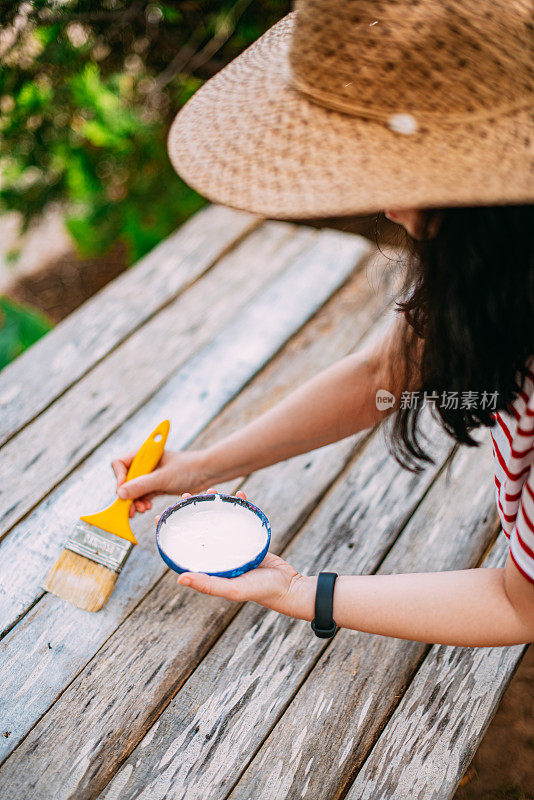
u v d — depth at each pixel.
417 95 0.61
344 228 1.88
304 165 0.66
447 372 0.76
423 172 0.61
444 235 0.67
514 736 1.62
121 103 2.19
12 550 1.10
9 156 2.15
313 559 1.14
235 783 0.88
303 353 1.50
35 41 1.76
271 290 1.65
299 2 0.68
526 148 0.61
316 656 1.02
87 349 1.48
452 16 0.59
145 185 2.50
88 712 0.93
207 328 1.55
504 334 0.69
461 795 1.51
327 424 1.08
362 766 0.91
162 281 1.66
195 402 1.39
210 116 0.77
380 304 1.62
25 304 3.08
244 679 0.98
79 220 2.62
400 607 0.81
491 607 0.78
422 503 1.23
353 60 0.63
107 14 1.84
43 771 0.87
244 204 0.68
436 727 0.95
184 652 1.00
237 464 1.12
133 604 1.05
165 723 0.93
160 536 0.93
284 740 0.92
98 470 1.25
